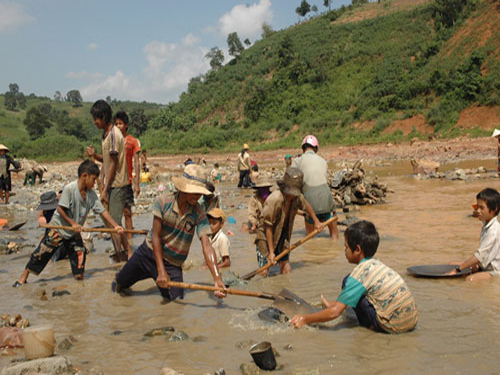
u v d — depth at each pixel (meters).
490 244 4.89
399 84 56.88
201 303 4.59
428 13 70.69
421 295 4.42
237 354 3.31
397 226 7.98
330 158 37.47
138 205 12.52
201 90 94.44
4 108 170.00
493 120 43.88
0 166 14.16
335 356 3.20
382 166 25.12
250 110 73.12
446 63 54.41
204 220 4.74
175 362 3.20
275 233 5.53
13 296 5.02
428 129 48.03
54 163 55.56
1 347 3.60
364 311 3.71
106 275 5.86
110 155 6.60
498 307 3.99
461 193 11.77
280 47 80.88
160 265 4.65
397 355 3.17
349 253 3.95
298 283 5.09
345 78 67.62
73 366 3.17
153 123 89.31
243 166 16.91
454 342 3.33
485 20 56.12
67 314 4.36
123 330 3.89
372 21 80.50
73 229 5.45
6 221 10.05
